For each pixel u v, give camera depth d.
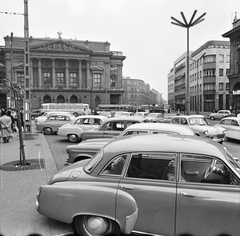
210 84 57.31
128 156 3.22
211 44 56.62
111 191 2.99
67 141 13.48
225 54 56.75
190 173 3.04
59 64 65.94
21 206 4.34
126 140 3.60
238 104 40.59
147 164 3.17
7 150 9.88
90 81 67.81
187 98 20.52
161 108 62.50
